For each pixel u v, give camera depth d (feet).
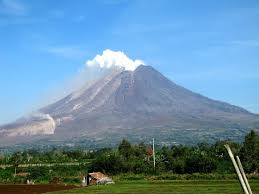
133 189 262.26
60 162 535.19
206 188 251.19
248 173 338.34
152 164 396.98
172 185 280.51
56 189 290.97
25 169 441.27
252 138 390.63
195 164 361.71
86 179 348.59
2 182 380.17
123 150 496.23
